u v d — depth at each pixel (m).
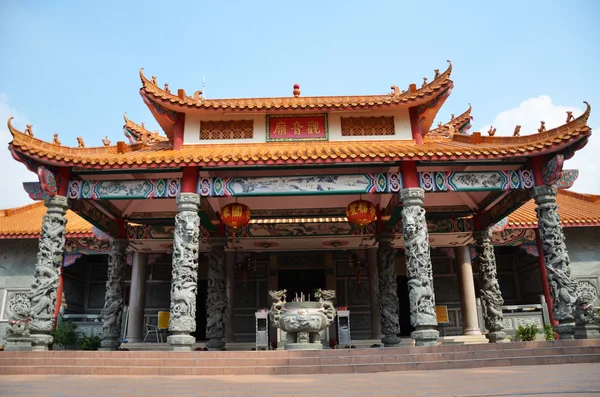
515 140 15.11
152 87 16.55
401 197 14.56
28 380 9.74
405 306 28.38
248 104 17.00
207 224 19.34
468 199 19.45
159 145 18.17
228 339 22.73
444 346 11.98
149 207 19.53
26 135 14.04
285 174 15.06
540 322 23.44
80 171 14.80
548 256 14.23
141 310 23.53
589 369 9.54
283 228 21.31
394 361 11.34
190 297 13.62
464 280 22.94
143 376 10.52
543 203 14.62
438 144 16.81
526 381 7.96
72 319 26.44
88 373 11.05
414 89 17.09
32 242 25.05
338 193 14.78
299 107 17.02
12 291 24.22
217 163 14.05
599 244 24.17
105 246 24.02
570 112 14.36
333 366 10.84
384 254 19.27
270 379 9.53
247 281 27.38
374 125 17.50
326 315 15.62
